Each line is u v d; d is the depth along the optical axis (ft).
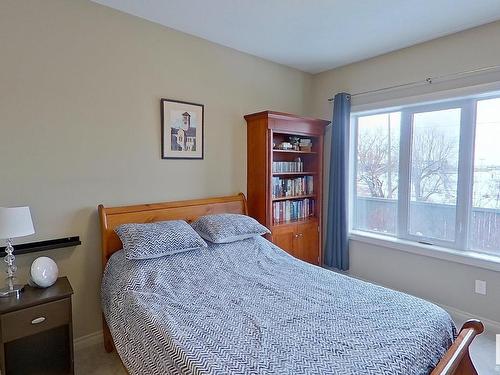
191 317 5.08
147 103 8.45
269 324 4.89
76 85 7.30
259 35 9.21
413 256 10.16
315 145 12.13
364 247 11.42
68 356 6.62
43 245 6.96
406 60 9.96
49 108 6.97
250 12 7.84
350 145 11.82
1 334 5.54
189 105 9.23
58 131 7.11
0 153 6.46
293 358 4.00
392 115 10.86
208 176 9.86
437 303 9.66
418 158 10.24
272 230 10.48
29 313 5.81
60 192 7.22
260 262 7.74
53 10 6.93
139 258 6.66
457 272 9.21
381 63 10.61
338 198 11.67
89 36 7.43
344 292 6.11
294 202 11.77
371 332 4.63
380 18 8.09
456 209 9.43
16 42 6.53
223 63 10.00
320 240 12.19
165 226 7.61
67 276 7.43
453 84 8.96
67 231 7.36
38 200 6.94
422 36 9.13
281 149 10.98
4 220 5.72
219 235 8.14
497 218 8.71
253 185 10.69
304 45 9.91
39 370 6.64
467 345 4.37
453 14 7.82
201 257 7.45
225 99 10.14
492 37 8.20
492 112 8.68
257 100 11.01
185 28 8.79
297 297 5.88
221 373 3.69
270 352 4.13
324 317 5.12
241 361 3.93
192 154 9.41
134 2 7.43
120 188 8.10
